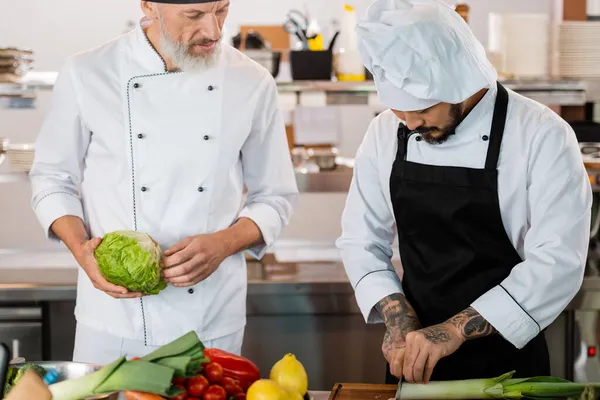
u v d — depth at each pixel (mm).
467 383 1848
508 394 1807
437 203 2125
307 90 3326
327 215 4375
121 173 2283
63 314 3232
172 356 1635
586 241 2037
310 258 3682
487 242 2123
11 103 3295
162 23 2094
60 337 3242
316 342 3268
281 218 2430
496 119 2076
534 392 1798
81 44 4250
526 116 2076
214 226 2328
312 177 3424
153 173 2270
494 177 2070
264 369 3275
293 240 4262
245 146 2410
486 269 2133
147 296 2273
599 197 3689
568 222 2002
